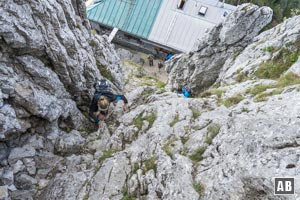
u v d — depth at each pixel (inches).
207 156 457.4
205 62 1206.3
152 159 500.1
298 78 658.8
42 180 559.5
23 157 566.6
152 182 459.2
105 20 2048.5
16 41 530.9
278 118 429.4
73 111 700.0
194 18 2032.5
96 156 600.4
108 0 2091.5
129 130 619.2
